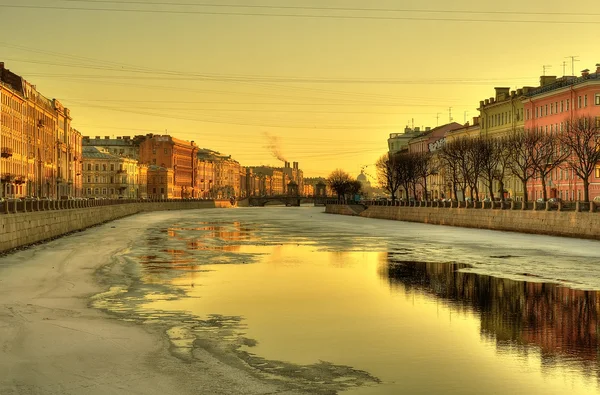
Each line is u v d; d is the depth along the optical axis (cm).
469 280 3919
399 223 11719
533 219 8044
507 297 3316
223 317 2798
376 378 1959
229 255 5425
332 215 16800
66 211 7875
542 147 9606
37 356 2133
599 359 2152
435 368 2059
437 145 17312
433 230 9225
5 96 11544
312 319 2770
